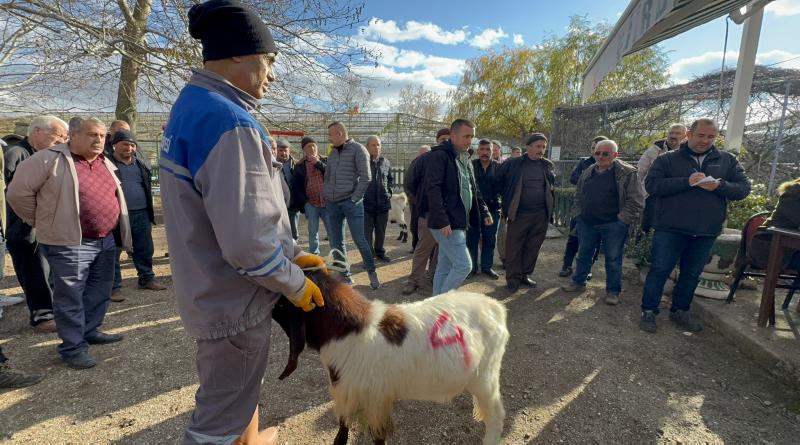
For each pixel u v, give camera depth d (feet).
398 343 6.19
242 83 4.82
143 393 9.31
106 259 11.39
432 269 17.81
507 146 82.38
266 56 4.93
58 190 9.55
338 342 5.81
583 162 20.51
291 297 4.80
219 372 4.92
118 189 11.49
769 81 32.32
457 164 12.32
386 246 25.88
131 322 13.25
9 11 16.60
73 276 10.13
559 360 11.15
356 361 5.89
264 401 9.15
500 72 81.05
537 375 10.39
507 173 17.21
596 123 47.39
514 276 17.07
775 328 11.93
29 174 9.22
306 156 19.66
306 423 8.41
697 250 12.64
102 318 11.75
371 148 20.49
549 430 8.30
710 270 14.94
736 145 17.56
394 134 76.59
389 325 6.25
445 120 92.89
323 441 7.91
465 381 6.95
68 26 17.52
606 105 43.50
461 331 6.89
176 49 20.33
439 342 6.55
